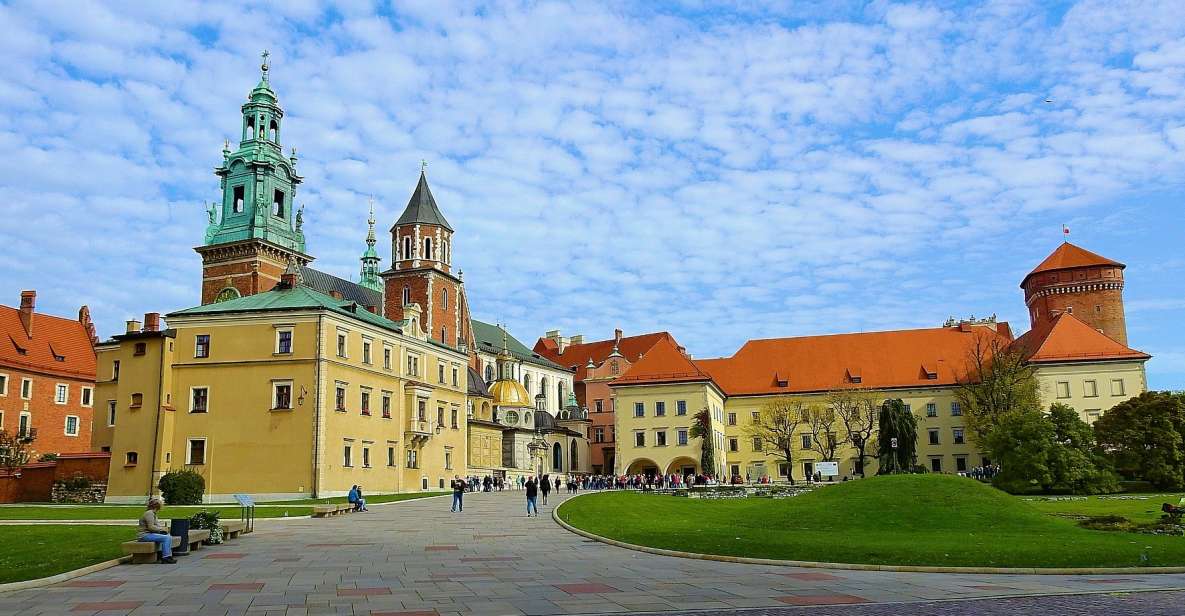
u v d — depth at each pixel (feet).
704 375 402.11
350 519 173.47
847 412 403.34
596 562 102.17
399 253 439.22
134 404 264.52
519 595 76.07
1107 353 393.09
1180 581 88.02
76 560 94.63
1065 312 418.92
